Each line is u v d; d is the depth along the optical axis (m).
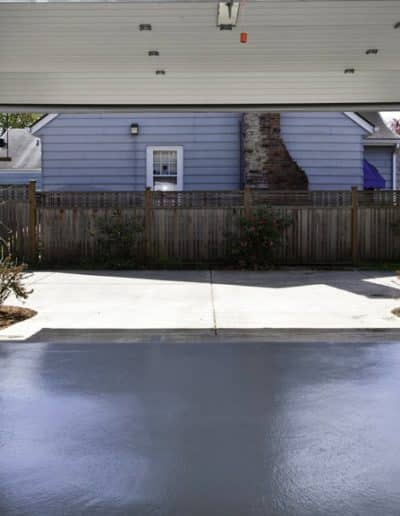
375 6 8.45
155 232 15.27
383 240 15.50
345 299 10.12
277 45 10.21
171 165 17.84
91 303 9.81
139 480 3.43
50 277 13.20
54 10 8.57
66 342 7.22
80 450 3.86
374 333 7.73
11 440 4.03
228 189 17.78
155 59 11.01
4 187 15.26
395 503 3.17
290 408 4.70
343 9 8.54
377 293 10.76
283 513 3.06
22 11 8.61
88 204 15.27
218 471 3.56
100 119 17.67
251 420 4.43
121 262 14.87
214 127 17.72
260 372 5.79
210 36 9.76
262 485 3.37
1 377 5.61
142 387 5.28
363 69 11.79
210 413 4.59
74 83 12.76
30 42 9.99
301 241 15.35
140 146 17.72
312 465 3.64
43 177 17.78
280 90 13.43
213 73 12.07
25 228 15.27
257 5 8.36
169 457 3.76
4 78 12.37
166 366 6.03
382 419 4.45
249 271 14.40
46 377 5.61
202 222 15.27
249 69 11.74
